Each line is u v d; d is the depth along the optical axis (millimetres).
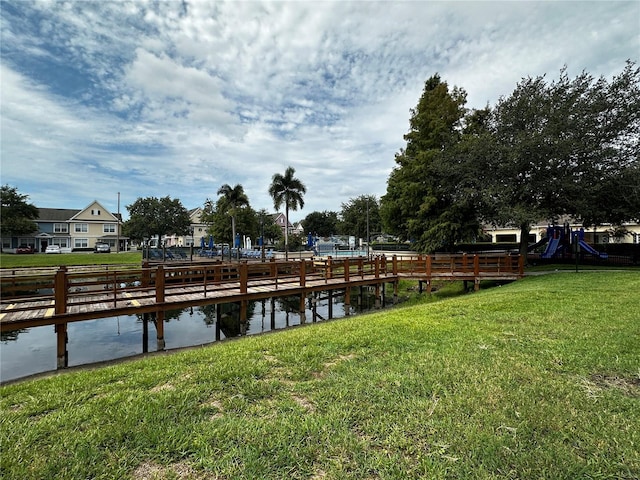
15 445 2561
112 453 2449
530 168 17531
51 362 8641
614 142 17031
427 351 4629
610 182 16250
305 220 67938
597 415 2846
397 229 26047
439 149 21672
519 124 17953
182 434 2678
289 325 12648
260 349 5051
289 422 2830
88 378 4152
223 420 2895
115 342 10461
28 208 43125
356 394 3334
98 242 49469
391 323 6430
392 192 25078
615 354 4336
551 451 2357
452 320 6566
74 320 8086
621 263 20188
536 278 14023
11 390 3885
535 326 5848
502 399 3141
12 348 9805
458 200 19688
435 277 15922
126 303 9383
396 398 3221
